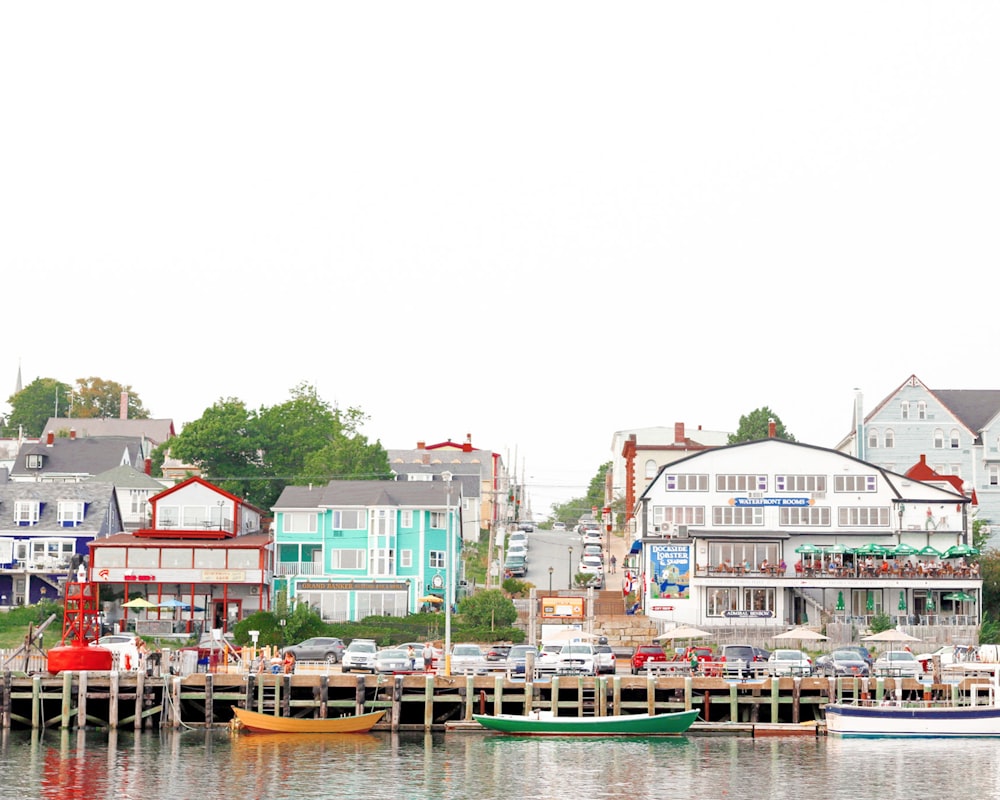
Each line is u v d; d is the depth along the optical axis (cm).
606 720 7175
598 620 10281
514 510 18738
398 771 6162
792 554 10594
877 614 10181
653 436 17650
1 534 11606
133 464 15825
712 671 7606
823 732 7362
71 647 7350
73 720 7344
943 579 10156
